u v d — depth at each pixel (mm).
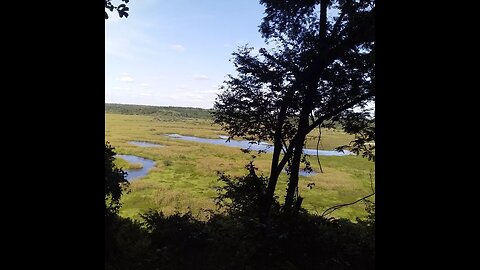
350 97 7844
